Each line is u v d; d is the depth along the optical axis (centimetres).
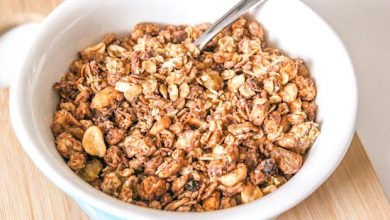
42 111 27
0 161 29
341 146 25
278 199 23
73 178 23
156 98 27
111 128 26
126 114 27
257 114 27
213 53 30
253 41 30
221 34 30
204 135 26
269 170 25
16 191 28
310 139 27
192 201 25
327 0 38
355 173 29
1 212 28
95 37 30
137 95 27
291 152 26
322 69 29
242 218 22
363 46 37
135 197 25
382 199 28
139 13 31
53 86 28
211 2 31
